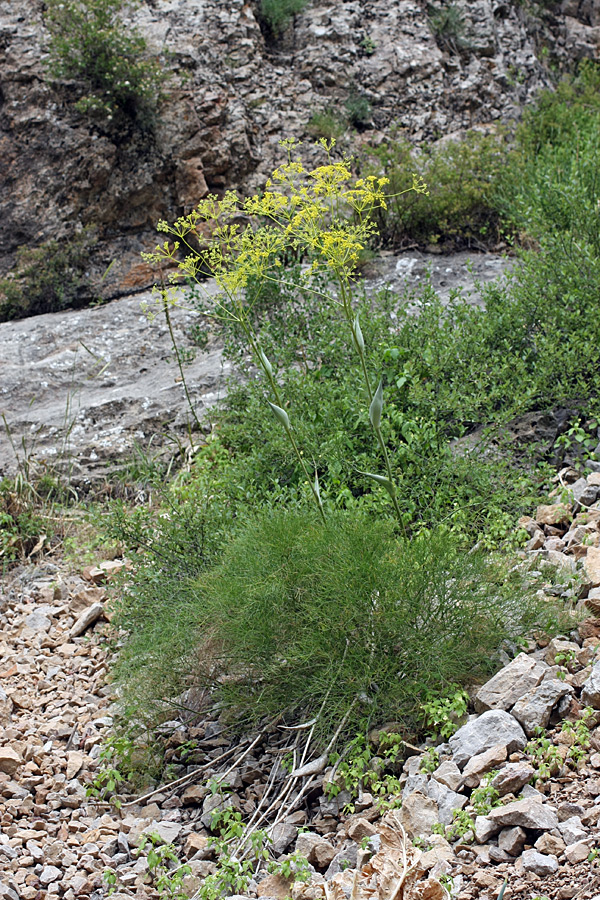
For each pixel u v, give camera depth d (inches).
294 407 217.5
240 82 419.2
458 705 118.0
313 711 129.3
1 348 322.3
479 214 369.4
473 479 184.4
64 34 406.0
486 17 473.4
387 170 385.1
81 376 302.2
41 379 300.0
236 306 147.0
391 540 137.1
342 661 121.3
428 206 361.4
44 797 131.0
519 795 101.5
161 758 136.6
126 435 262.8
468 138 399.2
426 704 119.1
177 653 136.3
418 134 438.0
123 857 115.5
